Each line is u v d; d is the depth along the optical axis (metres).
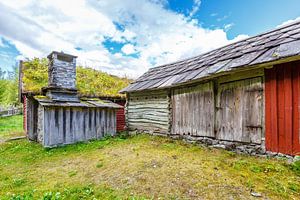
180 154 6.52
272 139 5.57
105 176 5.31
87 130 10.38
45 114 9.07
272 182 4.32
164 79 9.46
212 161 5.67
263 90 5.83
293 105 5.16
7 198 4.38
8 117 24.61
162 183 4.58
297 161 4.87
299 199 3.75
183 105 8.56
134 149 7.59
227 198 3.84
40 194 4.51
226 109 6.86
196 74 7.40
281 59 4.94
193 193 4.09
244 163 5.39
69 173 5.84
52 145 9.20
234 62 6.29
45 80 13.62
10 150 9.32
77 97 10.57
